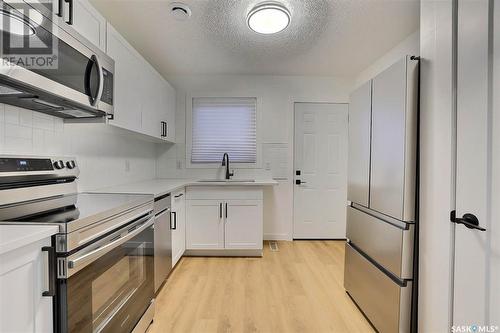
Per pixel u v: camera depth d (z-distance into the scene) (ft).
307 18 6.78
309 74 11.28
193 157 11.57
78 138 6.07
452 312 3.82
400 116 4.62
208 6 6.27
